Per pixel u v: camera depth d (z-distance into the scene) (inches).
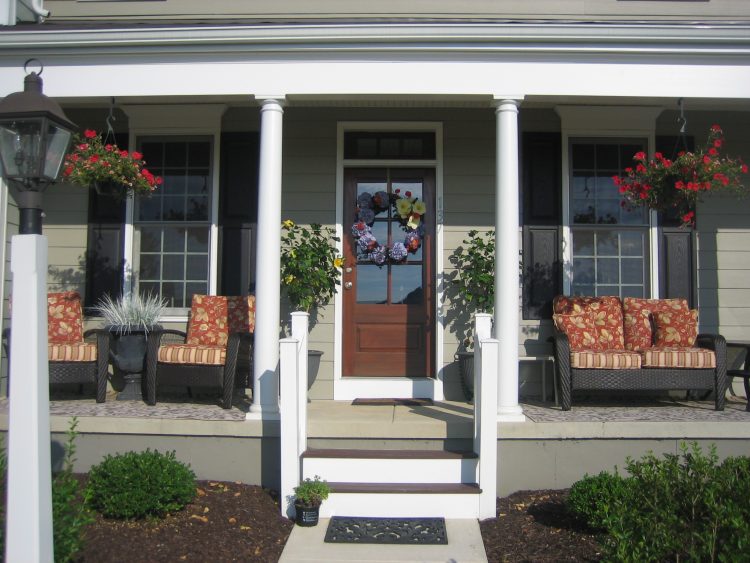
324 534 164.6
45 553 111.9
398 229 255.6
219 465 191.3
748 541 109.0
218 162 254.5
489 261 242.1
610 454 189.2
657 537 117.3
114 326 226.1
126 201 254.1
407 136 255.8
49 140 120.7
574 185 254.4
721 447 189.9
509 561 148.9
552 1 250.4
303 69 203.6
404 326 252.7
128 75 206.8
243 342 231.0
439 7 250.8
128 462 163.3
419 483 180.9
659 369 213.5
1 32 203.5
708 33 197.0
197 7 253.9
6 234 223.5
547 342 247.3
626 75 202.7
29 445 111.8
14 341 113.5
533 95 203.2
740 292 253.3
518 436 188.9
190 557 143.5
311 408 221.5
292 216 252.7
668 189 209.3
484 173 252.5
